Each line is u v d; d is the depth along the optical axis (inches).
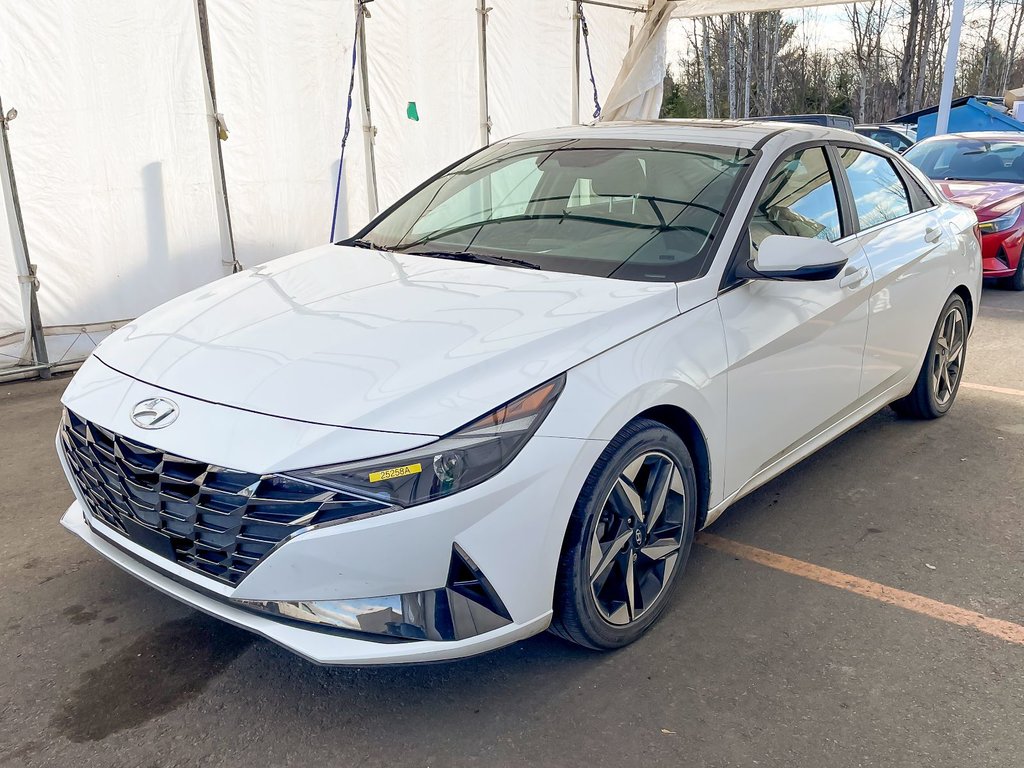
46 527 141.4
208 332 104.9
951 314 184.7
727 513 147.5
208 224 259.4
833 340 136.9
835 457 171.6
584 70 360.2
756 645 109.1
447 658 87.9
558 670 103.8
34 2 218.1
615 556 101.7
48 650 107.3
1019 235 337.7
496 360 91.8
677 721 95.0
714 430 112.7
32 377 230.7
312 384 89.7
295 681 101.9
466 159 160.4
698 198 125.6
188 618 114.9
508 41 327.6
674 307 108.3
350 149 290.5
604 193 133.0
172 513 89.9
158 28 239.1
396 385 88.1
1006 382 223.5
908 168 178.7
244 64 261.0
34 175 226.1
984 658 106.9
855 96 1931.6
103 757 89.3
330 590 84.4
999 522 143.7
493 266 121.3
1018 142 368.5
